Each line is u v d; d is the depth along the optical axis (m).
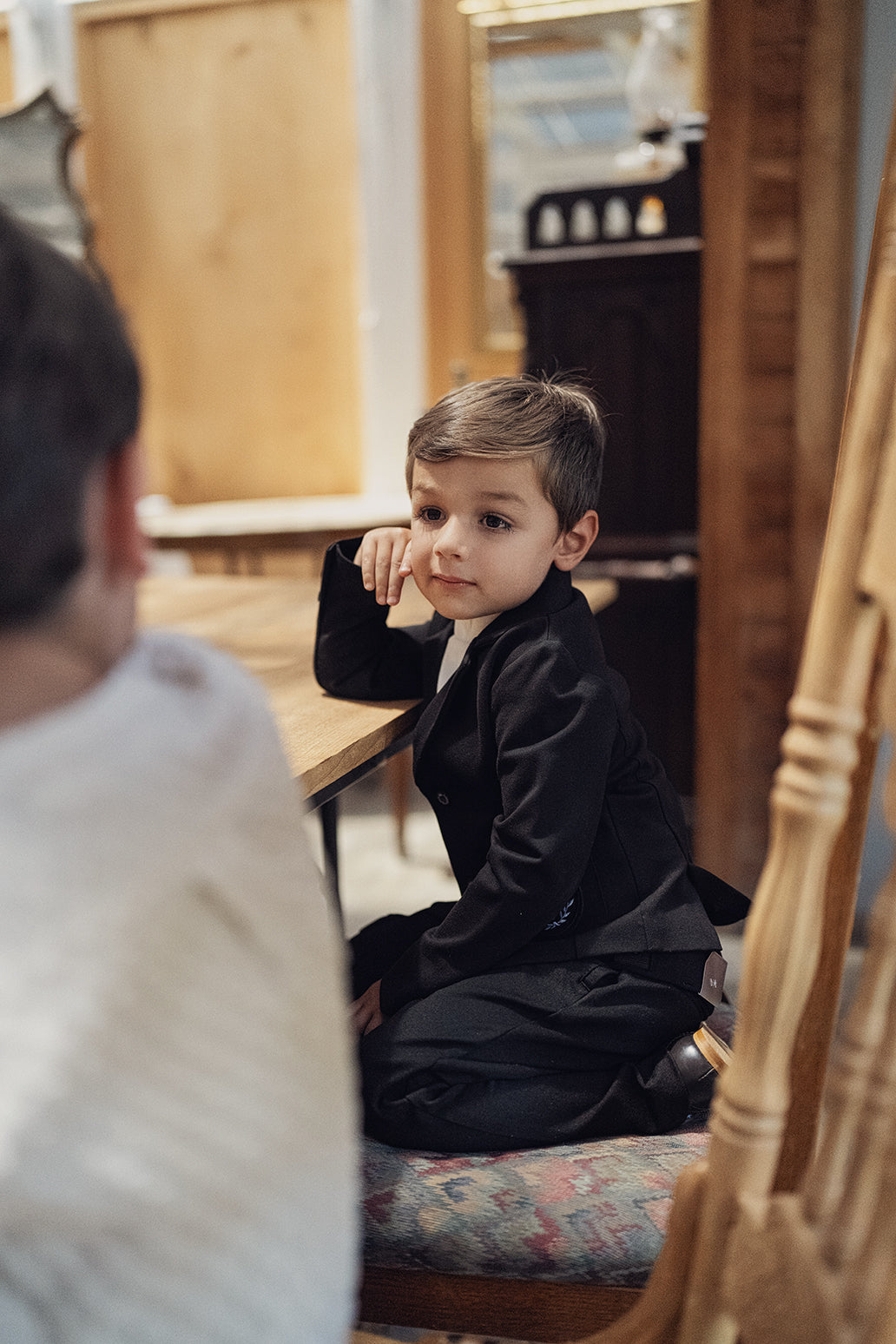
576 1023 0.98
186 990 0.41
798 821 0.58
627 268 2.64
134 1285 0.41
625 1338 0.67
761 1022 0.60
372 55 3.39
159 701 0.45
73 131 2.97
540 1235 0.83
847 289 2.18
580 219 3.26
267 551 3.06
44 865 0.38
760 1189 0.62
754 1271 0.61
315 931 0.48
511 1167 0.91
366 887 2.75
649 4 3.12
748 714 2.38
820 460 2.24
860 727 0.57
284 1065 0.45
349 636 1.20
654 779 1.18
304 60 3.47
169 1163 0.40
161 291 3.75
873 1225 0.57
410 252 3.50
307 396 3.71
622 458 2.75
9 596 0.39
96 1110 0.39
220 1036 0.42
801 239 2.17
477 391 1.09
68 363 0.40
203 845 0.42
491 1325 0.87
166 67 3.58
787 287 2.20
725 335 2.24
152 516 3.33
